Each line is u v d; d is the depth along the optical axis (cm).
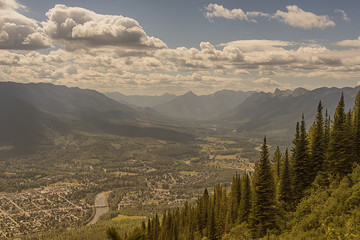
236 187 11375
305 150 8575
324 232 5503
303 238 5669
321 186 7788
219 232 10250
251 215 7800
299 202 8019
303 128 8575
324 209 6162
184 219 13888
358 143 8000
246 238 7806
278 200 8400
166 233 12450
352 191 6128
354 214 5369
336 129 7912
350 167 7719
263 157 7656
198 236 11156
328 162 8144
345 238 4547
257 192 7581
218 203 12069
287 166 8375
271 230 7288
